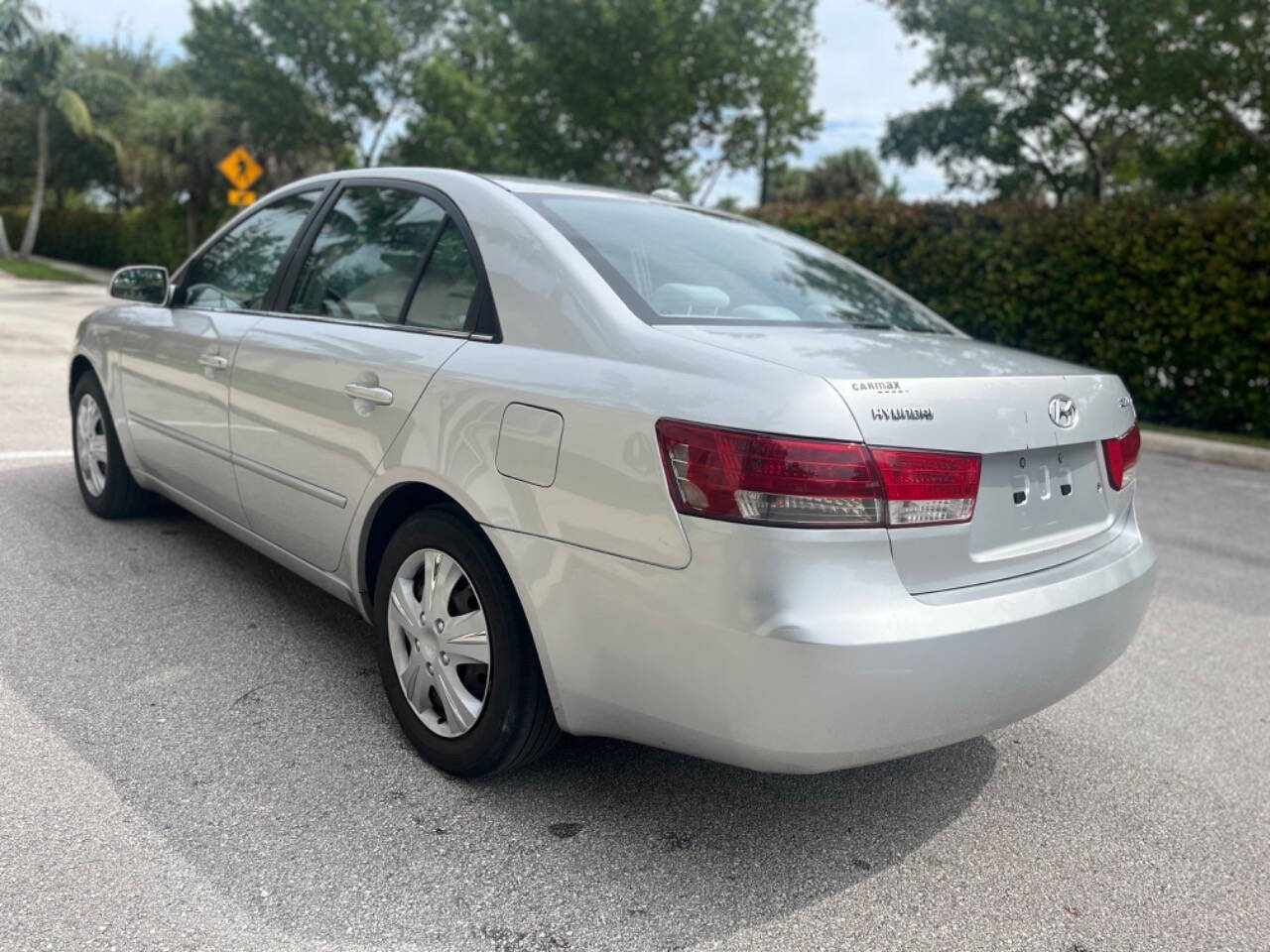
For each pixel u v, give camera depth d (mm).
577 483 2277
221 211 35375
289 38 29938
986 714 2289
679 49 22000
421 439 2648
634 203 3238
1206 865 2582
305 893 2193
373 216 3266
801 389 2098
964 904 2350
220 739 2830
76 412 4859
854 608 2064
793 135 24344
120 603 3756
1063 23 14219
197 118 33406
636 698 2252
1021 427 2379
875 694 2074
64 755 2684
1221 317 10320
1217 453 9414
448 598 2658
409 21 31156
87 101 39625
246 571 4176
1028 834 2678
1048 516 2508
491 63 27672
